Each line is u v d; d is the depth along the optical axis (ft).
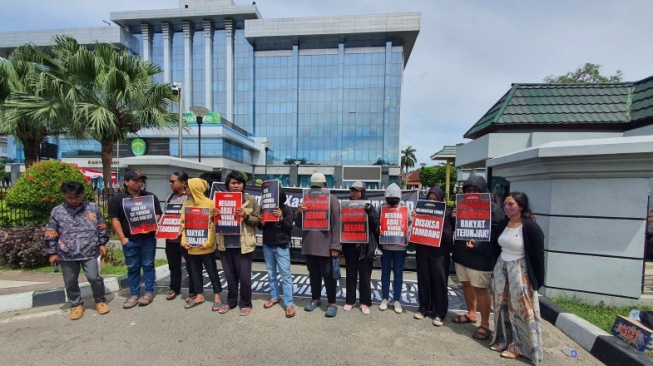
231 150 107.86
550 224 13.83
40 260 18.67
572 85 28.58
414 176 189.37
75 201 12.03
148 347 10.11
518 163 15.26
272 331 11.27
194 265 13.41
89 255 12.17
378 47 147.02
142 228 13.19
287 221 12.52
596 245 13.05
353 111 148.05
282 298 14.57
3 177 93.86
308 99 151.23
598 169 12.70
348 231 12.45
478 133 31.89
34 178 20.53
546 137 25.71
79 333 11.03
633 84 27.09
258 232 21.76
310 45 151.02
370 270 12.81
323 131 150.20
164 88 29.35
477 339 10.94
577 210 13.32
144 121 28.22
